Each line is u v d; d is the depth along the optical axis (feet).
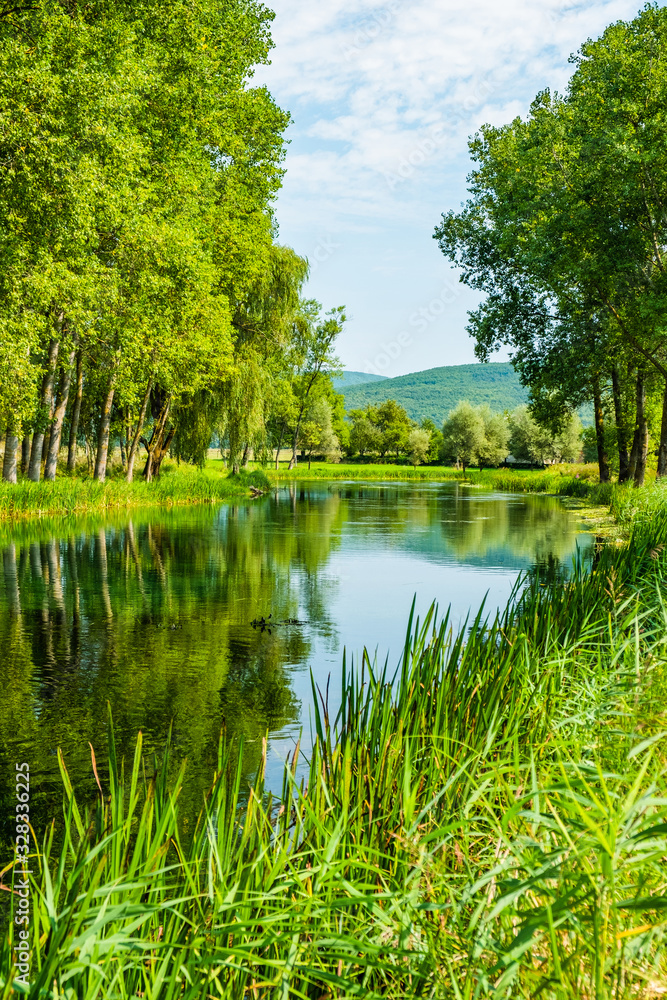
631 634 18.65
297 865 10.89
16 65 56.80
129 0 73.82
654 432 136.56
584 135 91.25
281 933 8.74
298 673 30.12
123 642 34.86
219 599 44.80
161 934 9.35
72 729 24.16
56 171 59.47
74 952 8.15
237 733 23.82
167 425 140.97
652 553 29.40
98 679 29.32
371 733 15.15
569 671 19.29
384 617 40.24
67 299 70.74
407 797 10.51
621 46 93.09
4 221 59.88
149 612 41.22
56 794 19.34
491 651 19.69
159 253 80.02
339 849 11.15
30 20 61.52
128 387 99.91
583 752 13.41
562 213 91.40
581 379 101.55
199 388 118.73
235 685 28.66
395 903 8.67
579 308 100.89
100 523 86.02
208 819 11.31
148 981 8.44
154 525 85.51
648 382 111.96
